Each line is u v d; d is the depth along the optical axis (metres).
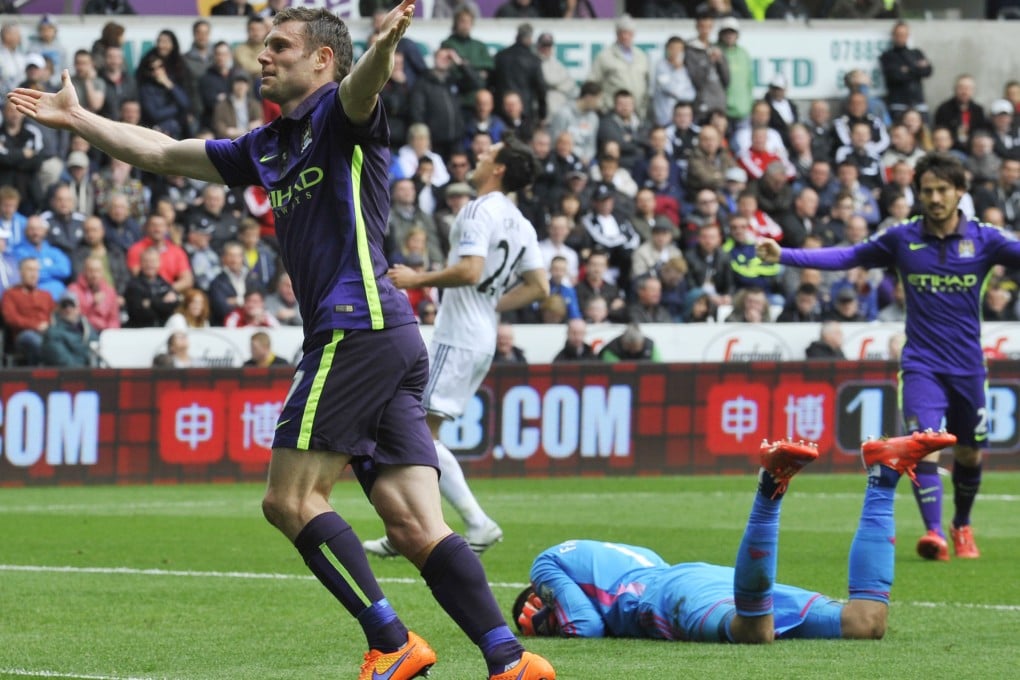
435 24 42.00
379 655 10.76
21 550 21.83
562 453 35.09
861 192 42.16
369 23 41.19
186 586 18.06
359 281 10.88
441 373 19.84
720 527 25.16
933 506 20.84
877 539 13.61
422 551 10.98
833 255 20.72
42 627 14.98
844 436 36.31
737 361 36.16
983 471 36.53
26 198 35.47
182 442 33.62
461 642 14.18
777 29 44.72
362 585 10.78
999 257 20.50
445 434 34.50
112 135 11.81
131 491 31.89
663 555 21.34
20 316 33.50
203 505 28.86
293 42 11.10
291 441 10.79
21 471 32.62
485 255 19.50
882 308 38.88
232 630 14.81
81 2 41.56
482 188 20.09
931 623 15.14
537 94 41.03
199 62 39.12
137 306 34.31
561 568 14.17
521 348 35.72
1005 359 36.75
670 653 12.88
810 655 12.75
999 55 47.47
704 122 42.06
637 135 41.03
